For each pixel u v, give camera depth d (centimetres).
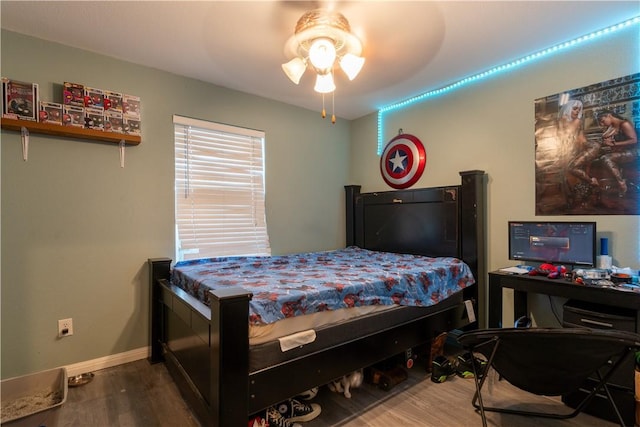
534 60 248
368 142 388
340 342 178
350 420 174
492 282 238
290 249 345
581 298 192
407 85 304
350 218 389
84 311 230
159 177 262
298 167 354
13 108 199
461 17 196
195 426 168
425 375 226
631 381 165
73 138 226
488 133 278
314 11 182
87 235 231
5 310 203
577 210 229
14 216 206
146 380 217
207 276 214
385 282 206
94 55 234
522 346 139
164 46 227
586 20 203
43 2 178
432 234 306
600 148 218
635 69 203
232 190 303
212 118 290
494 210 275
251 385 143
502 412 178
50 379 194
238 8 184
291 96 325
